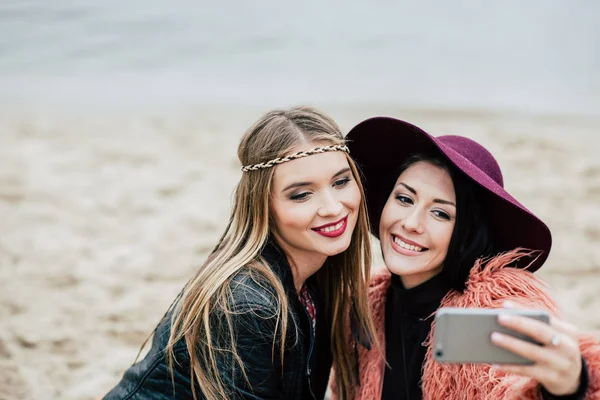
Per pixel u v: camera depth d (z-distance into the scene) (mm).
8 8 19203
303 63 13992
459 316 1660
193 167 7496
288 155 2232
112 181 7062
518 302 2170
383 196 2686
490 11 21219
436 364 2303
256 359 2234
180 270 5082
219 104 10656
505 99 11242
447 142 2506
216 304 2229
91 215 6168
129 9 19719
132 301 4582
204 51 14984
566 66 14242
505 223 2344
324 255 2471
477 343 1669
